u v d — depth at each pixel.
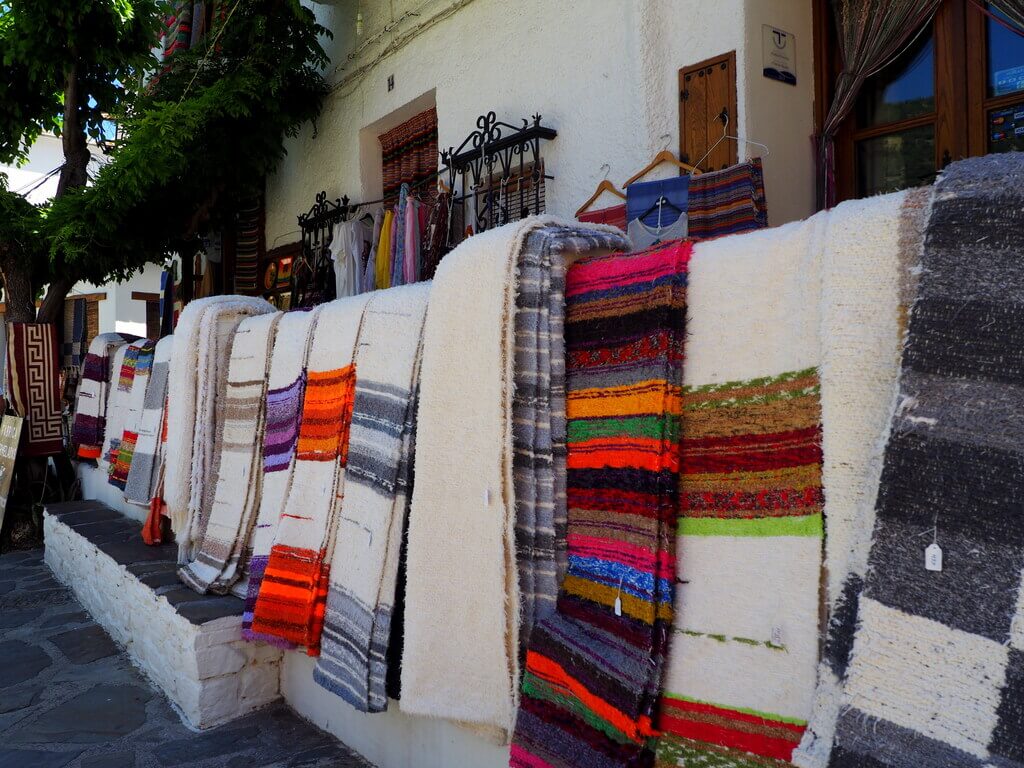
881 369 1.26
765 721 1.38
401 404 2.33
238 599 3.27
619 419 1.66
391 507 2.29
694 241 1.63
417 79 5.26
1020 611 1.01
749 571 1.44
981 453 1.07
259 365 3.29
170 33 7.60
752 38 3.36
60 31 6.23
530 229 1.87
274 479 2.98
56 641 4.09
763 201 3.07
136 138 5.57
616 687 1.54
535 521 1.79
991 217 1.12
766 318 1.45
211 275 8.07
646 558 1.55
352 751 2.77
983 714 1.02
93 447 5.78
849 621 1.20
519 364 1.82
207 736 2.96
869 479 1.19
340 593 2.44
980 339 1.10
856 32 3.38
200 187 6.37
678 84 3.63
